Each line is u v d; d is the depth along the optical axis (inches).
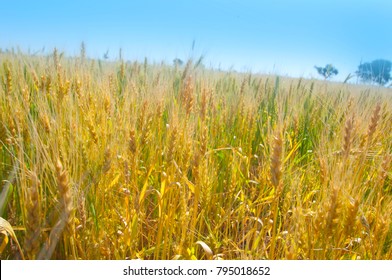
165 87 64.1
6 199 45.1
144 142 52.9
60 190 40.7
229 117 72.4
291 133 68.7
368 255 44.9
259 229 53.2
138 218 46.1
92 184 47.0
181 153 52.1
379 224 44.2
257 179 58.0
